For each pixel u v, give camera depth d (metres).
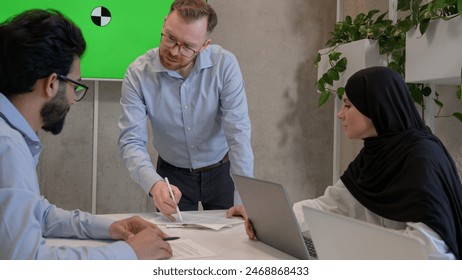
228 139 2.24
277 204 1.33
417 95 2.48
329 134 3.59
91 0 2.93
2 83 1.14
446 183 1.36
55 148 3.07
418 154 1.40
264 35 3.43
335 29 2.97
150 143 3.26
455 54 2.00
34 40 1.13
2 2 2.79
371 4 3.39
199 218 1.84
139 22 3.00
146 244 1.25
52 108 1.21
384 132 1.59
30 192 1.08
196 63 2.18
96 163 3.13
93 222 1.52
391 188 1.47
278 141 3.49
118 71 3.00
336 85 2.91
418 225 1.28
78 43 1.21
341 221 0.99
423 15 2.13
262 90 3.44
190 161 2.36
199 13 1.95
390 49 2.60
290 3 3.47
